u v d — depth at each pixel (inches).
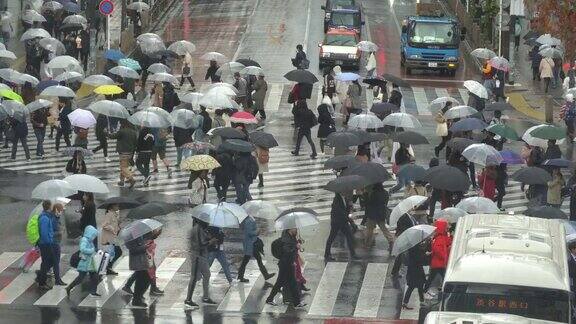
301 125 2620.6
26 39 3189.0
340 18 4156.0
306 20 4512.8
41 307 1605.6
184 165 2058.3
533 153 2198.6
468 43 4333.2
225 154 2110.0
